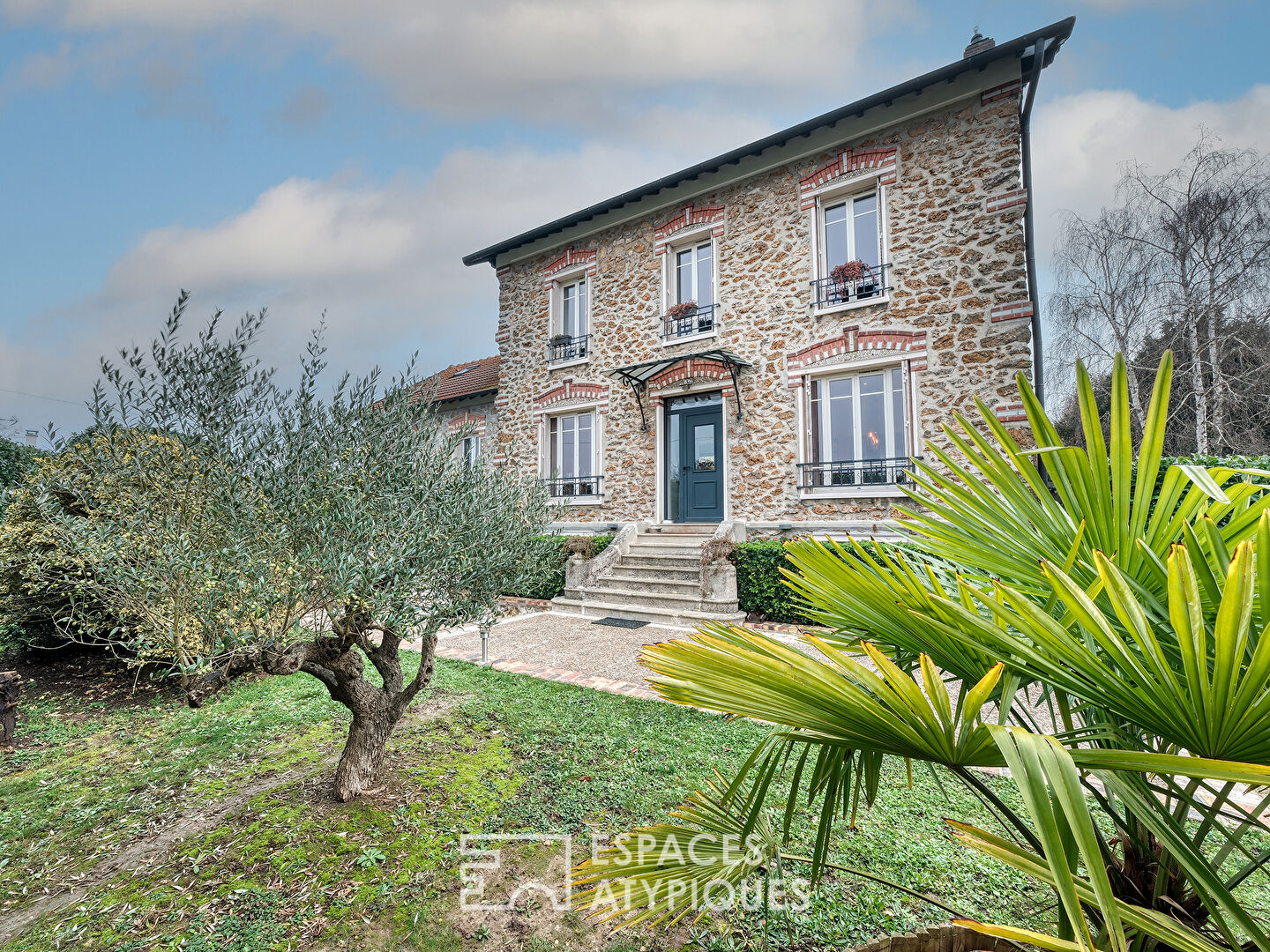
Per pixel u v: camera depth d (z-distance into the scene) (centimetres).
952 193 774
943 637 140
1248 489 141
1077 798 83
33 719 471
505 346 1280
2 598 504
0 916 238
